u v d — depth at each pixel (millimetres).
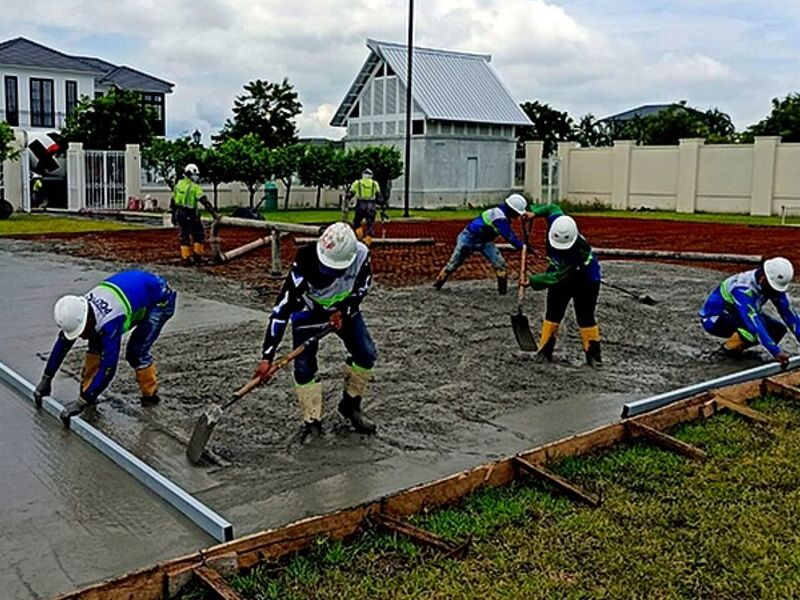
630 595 3146
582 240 6418
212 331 7703
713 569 3334
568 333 7844
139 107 30078
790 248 16047
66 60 39188
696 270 12734
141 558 3436
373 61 32531
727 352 6973
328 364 6441
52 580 3254
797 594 3152
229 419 5145
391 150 29859
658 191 30625
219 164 26188
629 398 5758
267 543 3355
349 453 4621
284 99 40531
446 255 14438
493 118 32250
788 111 39031
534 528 3680
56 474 4297
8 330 7859
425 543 3490
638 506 3898
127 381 5965
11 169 24797
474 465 4484
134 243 16172
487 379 6172
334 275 4465
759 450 4664
